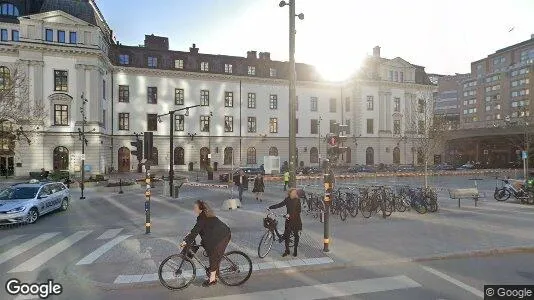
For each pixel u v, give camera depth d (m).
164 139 49.50
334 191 15.66
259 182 20.02
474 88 103.94
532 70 85.62
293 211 8.84
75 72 40.59
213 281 7.01
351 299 6.43
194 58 51.53
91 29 40.81
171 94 50.12
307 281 7.38
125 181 30.97
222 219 13.91
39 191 15.20
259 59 55.94
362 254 9.00
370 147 59.22
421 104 58.47
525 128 48.94
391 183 30.16
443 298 6.46
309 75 59.22
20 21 38.41
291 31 12.00
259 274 7.70
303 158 57.84
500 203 17.84
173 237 11.20
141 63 48.66
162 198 21.48
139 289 7.07
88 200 21.03
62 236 11.73
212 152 52.09
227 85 53.25
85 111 40.50
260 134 54.97
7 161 39.34
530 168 53.62
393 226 12.42
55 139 39.75
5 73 39.28
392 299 6.41
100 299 6.58
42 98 39.16
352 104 59.62
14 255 9.52
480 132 56.72
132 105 48.16
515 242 10.03
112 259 8.86
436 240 10.37
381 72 60.47
